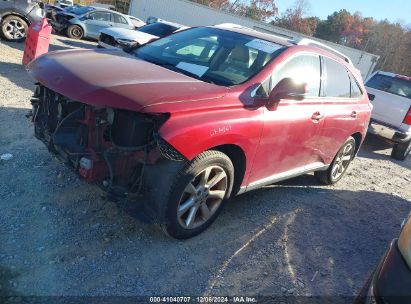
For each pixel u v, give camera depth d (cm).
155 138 305
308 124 455
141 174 328
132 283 311
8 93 685
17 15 1177
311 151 499
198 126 320
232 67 410
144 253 345
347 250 438
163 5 3003
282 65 421
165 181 326
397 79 984
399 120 922
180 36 486
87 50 427
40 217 360
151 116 312
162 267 335
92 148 329
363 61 3102
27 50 898
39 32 863
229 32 474
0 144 481
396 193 681
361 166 809
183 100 325
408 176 838
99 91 308
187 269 341
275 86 391
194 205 359
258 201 498
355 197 604
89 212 380
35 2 1202
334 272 390
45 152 479
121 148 313
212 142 334
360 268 408
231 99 362
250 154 388
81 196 402
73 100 314
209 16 3036
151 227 380
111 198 329
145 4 3006
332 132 521
